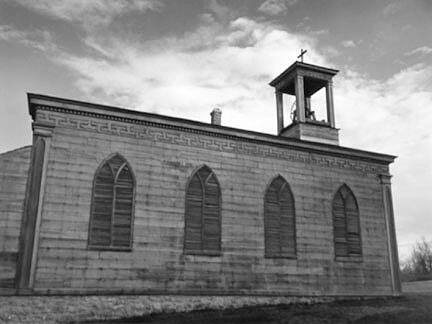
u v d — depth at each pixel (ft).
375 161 102.47
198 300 75.92
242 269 81.00
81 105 74.59
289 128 104.88
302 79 104.37
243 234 82.84
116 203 74.08
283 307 78.89
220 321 66.69
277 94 111.86
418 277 209.36
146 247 74.28
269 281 82.89
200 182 81.71
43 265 67.15
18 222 68.33
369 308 78.95
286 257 85.66
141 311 71.41
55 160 71.51
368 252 95.30
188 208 79.41
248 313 73.10
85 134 74.38
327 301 86.84
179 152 80.89
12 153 70.59
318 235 90.38
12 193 69.10
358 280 92.12
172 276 75.05
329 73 107.24
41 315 65.41
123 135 77.15
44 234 68.23
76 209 70.95
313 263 88.22
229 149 85.87
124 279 71.51
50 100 72.90
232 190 84.17
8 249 66.90
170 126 81.10
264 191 87.04
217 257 79.46
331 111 106.11
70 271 68.44
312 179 93.20
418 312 74.79
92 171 73.46
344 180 97.14
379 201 100.42
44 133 71.67
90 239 70.74
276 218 87.10
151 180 77.41
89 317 67.87
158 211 76.64
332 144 99.86
